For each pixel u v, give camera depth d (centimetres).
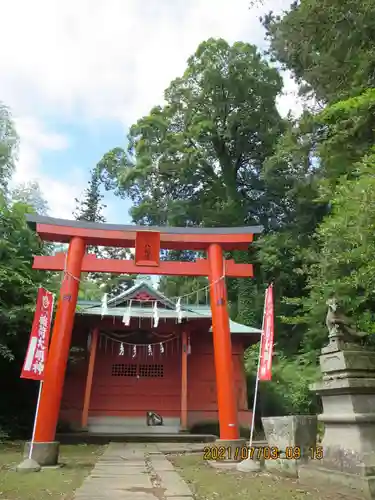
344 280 1062
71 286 1039
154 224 3422
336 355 658
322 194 1323
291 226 2844
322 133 1883
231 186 3172
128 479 726
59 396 931
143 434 1580
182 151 2992
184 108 3238
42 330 889
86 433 1587
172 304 1942
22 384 1661
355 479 556
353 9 1191
